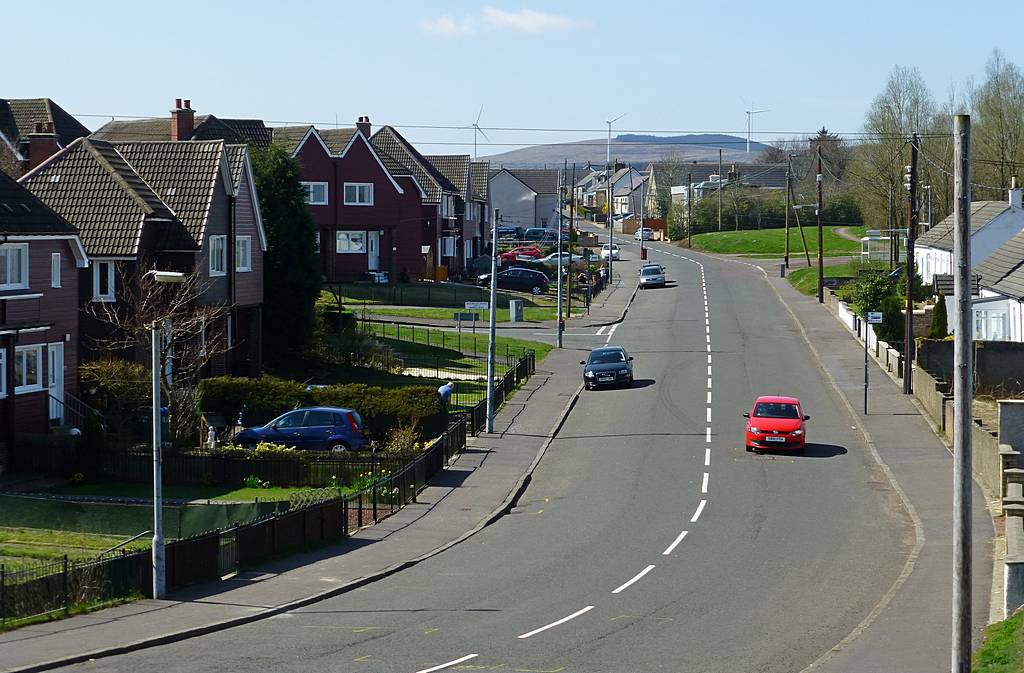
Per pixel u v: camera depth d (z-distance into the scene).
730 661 19.11
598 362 54.78
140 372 42.25
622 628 21.39
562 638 20.66
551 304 84.44
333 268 85.38
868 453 40.47
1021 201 78.31
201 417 42.69
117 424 41.91
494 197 166.62
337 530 30.33
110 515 31.83
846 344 64.12
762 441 40.53
